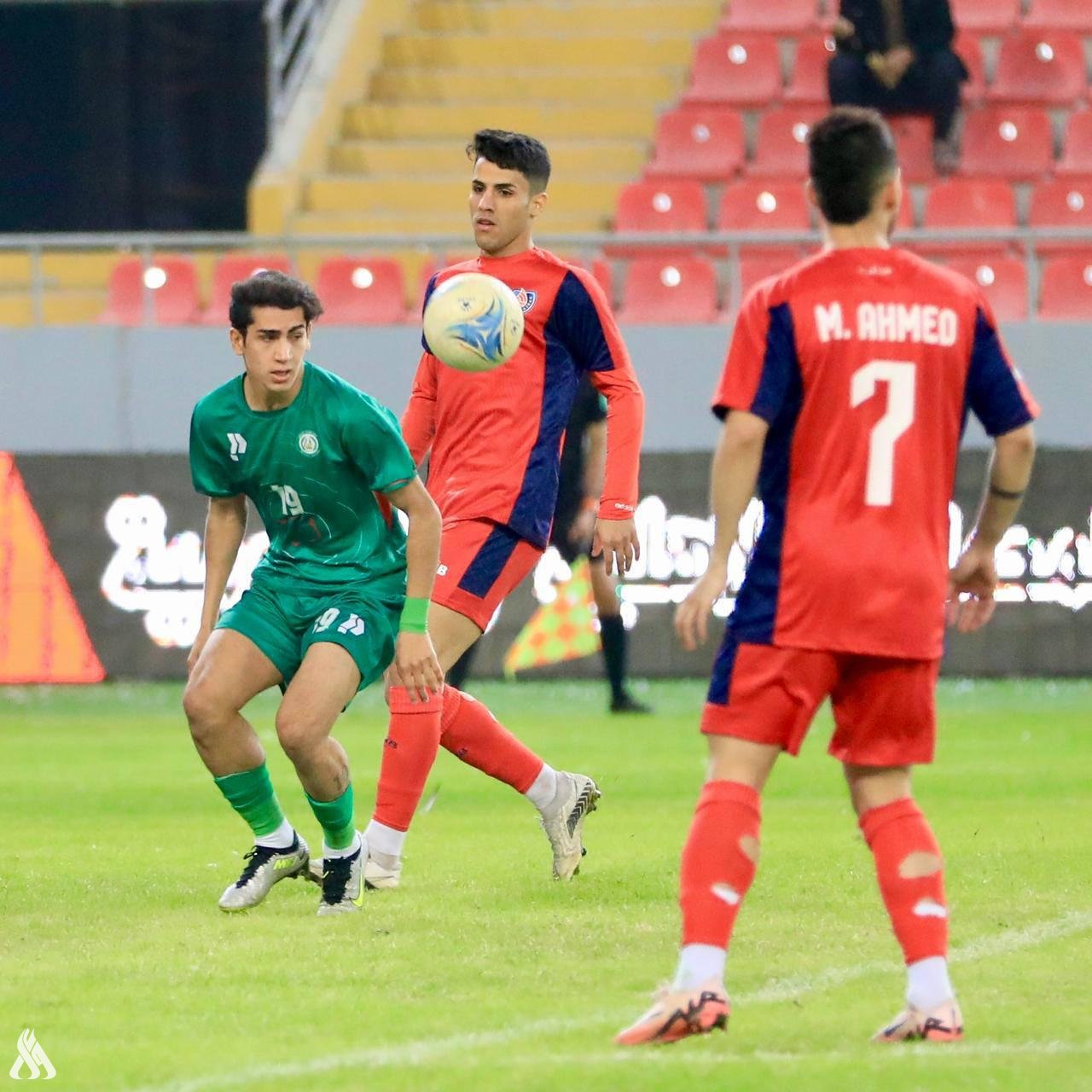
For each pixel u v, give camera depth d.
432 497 22.62
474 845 25.42
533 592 50.81
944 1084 12.58
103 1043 14.02
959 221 60.56
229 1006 15.23
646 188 62.94
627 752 37.56
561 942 17.98
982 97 67.69
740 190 62.12
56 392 54.44
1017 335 52.53
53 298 64.81
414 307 62.47
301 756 18.89
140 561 51.31
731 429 14.19
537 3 74.69
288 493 19.50
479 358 21.22
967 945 17.77
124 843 25.97
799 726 14.30
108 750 39.25
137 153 83.25
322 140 69.38
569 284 22.14
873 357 14.22
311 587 19.83
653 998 14.41
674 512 50.44
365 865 21.12
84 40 82.62
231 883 22.05
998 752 37.31
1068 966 16.78
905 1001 15.06
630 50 72.44
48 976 16.45
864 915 19.39
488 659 50.97
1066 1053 13.48
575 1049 13.63
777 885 21.34
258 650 19.53
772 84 69.25
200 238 54.69
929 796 30.62
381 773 21.48
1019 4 71.56
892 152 14.55
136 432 54.44
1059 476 49.94
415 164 69.06
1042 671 50.12
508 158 22.06
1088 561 49.94
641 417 22.38
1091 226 61.31
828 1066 13.02
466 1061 13.24
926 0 63.22
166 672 51.38
